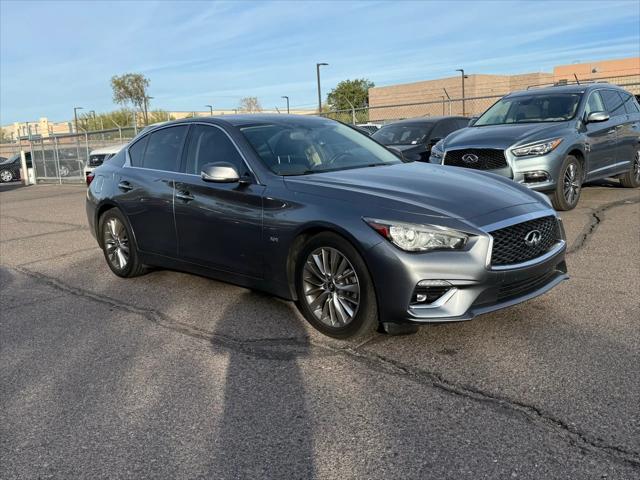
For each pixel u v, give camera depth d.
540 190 7.50
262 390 3.40
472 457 2.61
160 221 5.32
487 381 3.31
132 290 5.70
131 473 2.68
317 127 5.34
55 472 2.73
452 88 45.16
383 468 2.58
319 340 4.07
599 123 8.58
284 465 2.67
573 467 2.50
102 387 3.58
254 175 4.50
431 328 4.10
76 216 11.82
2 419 3.27
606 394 3.08
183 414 3.19
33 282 6.36
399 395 3.23
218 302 5.09
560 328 3.97
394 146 10.67
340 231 3.79
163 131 5.64
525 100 9.01
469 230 3.53
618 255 5.72
